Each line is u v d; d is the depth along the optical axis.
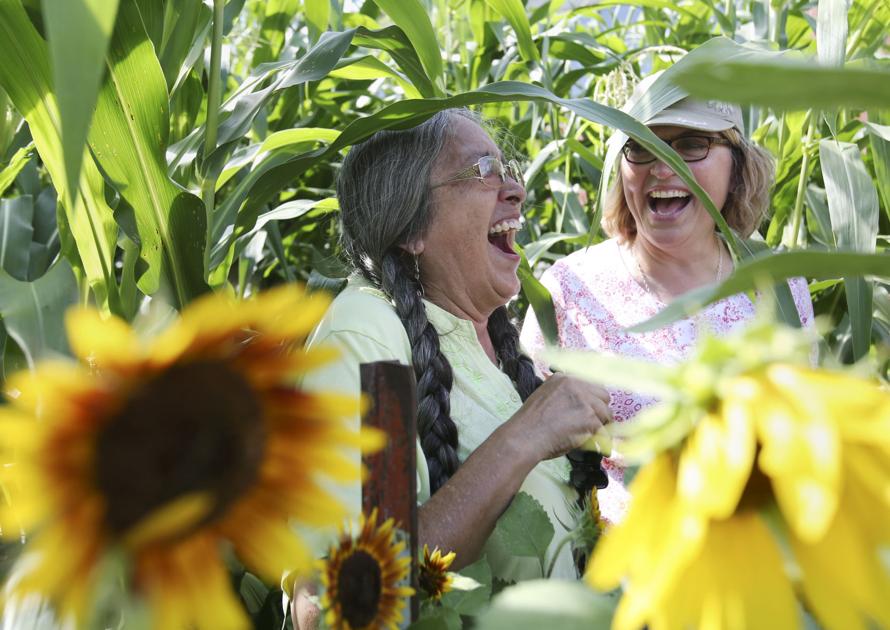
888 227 2.77
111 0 0.44
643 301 2.18
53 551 0.35
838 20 1.81
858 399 0.38
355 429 0.92
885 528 0.37
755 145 2.18
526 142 2.97
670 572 0.38
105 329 0.35
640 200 2.14
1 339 1.48
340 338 1.37
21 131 2.09
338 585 0.61
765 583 0.38
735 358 0.39
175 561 0.37
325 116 2.89
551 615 0.45
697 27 3.33
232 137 1.57
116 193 1.50
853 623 0.37
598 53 3.01
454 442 1.44
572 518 1.45
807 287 2.18
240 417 0.39
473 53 2.91
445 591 0.75
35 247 2.13
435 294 1.60
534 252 2.51
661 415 0.39
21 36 1.17
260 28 2.78
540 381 1.71
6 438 0.35
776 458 0.36
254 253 2.25
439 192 1.55
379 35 1.85
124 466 0.36
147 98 1.27
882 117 2.46
